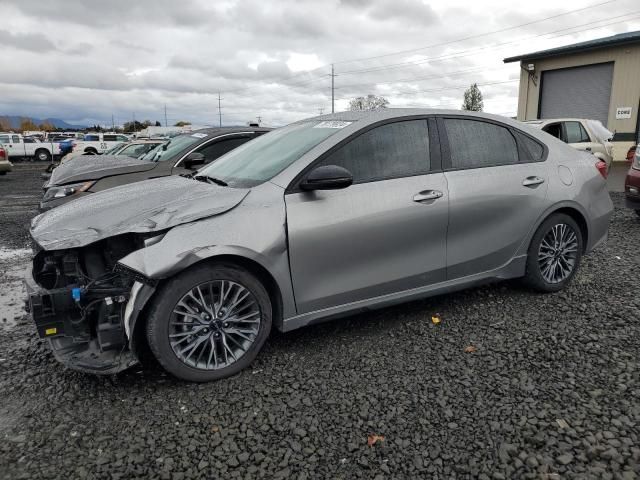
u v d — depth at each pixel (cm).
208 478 229
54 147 3459
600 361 324
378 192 353
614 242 659
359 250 347
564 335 364
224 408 283
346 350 351
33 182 1892
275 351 352
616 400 280
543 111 2508
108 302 298
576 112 2362
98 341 309
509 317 400
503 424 262
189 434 260
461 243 391
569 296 443
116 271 298
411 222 363
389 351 347
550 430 255
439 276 387
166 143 777
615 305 419
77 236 305
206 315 307
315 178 319
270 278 328
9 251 711
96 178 655
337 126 372
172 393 300
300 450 246
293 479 227
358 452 244
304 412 278
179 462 239
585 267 535
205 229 302
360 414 274
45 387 311
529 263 433
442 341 361
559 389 293
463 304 430
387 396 291
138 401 291
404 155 373
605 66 2214
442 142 390
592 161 475
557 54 2341
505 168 412
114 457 243
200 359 311
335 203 338
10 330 409
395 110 386
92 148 3278
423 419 268
